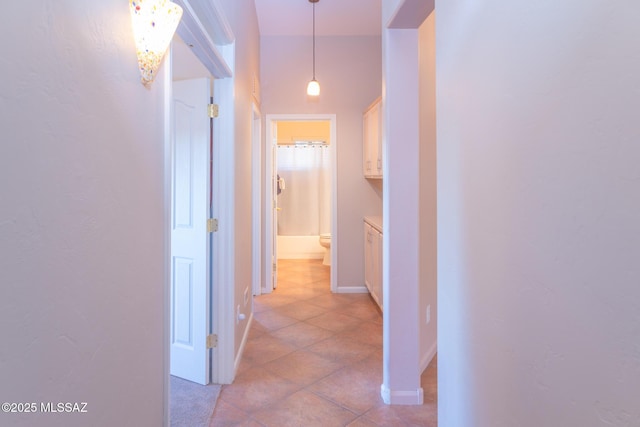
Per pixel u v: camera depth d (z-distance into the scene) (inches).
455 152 50.4
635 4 23.1
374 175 162.7
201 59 86.3
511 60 36.7
